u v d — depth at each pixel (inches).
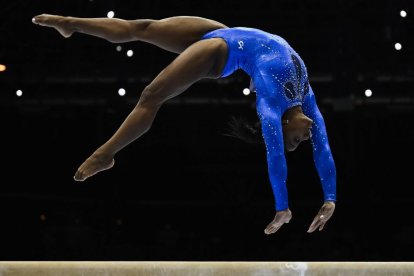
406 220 1573.6
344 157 1572.3
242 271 674.8
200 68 693.9
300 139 690.2
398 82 1491.1
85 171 675.4
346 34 1437.0
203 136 1596.9
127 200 1622.8
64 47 1499.8
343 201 1590.8
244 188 1609.3
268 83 679.1
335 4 1422.2
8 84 1526.8
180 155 1617.9
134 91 1537.9
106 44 1504.7
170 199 1624.0
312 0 1427.2
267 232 674.8
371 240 1571.1
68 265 677.3
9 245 1583.4
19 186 1611.7
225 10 1419.8
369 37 1465.3
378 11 1422.2
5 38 1454.2
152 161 1627.7
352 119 1549.0
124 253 1588.3
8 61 1496.1
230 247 1589.6
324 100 1515.7
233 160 1611.7
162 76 688.4
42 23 730.8
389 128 1558.8
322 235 1584.6
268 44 702.5
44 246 1583.4
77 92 1552.7
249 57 706.2
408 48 1444.4
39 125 1596.9
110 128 1585.9
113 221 1615.4
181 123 1598.2
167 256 1587.1
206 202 1609.3
